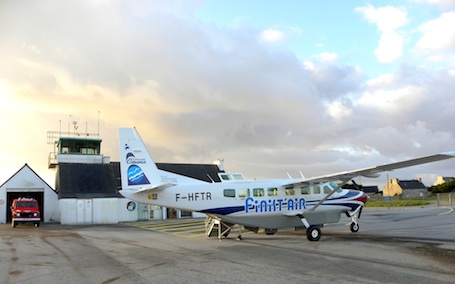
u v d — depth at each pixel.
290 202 17.00
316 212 17.62
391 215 29.84
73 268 9.99
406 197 84.31
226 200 16.38
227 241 16.22
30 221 28.11
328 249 13.09
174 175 17.17
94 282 8.36
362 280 8.23
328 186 17.88
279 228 17.25
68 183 35.03
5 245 15.38
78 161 40.03
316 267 9.81
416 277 8.45
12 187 34.50
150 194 16.28
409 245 13.62
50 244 15.70
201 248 13.93
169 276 8.88
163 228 24.91
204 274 9.06
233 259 11.26
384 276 8.59
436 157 13.38
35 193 37.53
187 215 37.72
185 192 16.25
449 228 19.28
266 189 16.86
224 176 17.97
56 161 41.66
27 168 35.31
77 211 32.72
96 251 13.33
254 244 14.95
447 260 10.53
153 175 16.95
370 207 48.94
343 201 18.09
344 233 18.28
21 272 9.52
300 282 8.14
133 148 17.02
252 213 16.50
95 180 36.41
